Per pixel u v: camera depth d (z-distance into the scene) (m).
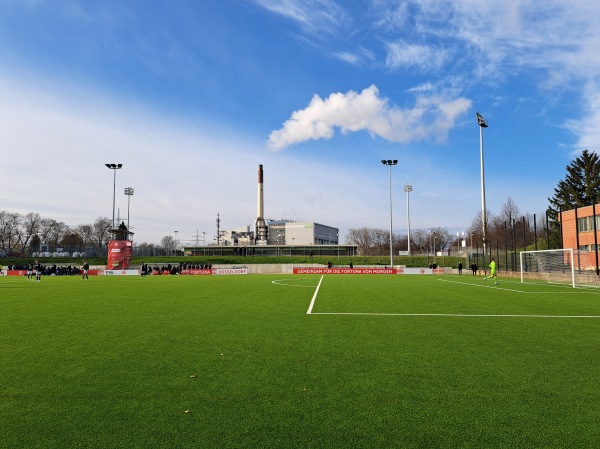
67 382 5.87
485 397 5.20
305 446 3.86
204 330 10.26
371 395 5.28
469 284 30.48
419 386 5.65
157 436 4.08
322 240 117.56
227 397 5.21
